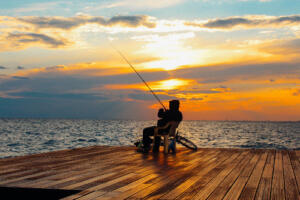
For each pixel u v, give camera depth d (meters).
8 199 3.29
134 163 5.14
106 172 4.24
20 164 4.93
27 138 35.34
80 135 41.69
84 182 3.55
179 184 3.50
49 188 3.22
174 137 6.81
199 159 5.71
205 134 50.34
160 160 5.54
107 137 36.66
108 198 2.84
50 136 39.06
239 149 7.60
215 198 2.89
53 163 5.07
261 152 6.92
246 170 4.50
